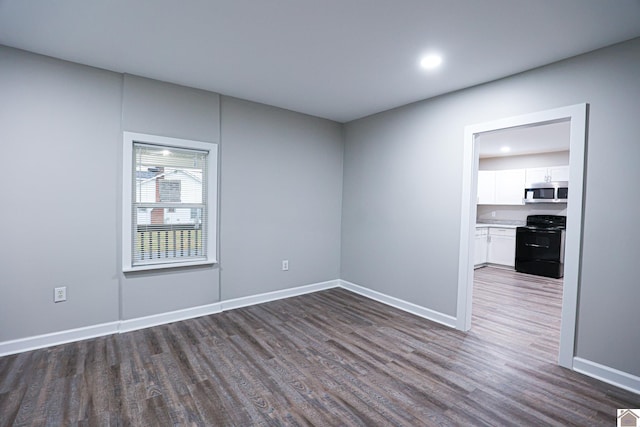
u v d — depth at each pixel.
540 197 6.02
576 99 2.36
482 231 6.38
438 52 2.41
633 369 2.11
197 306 3.37
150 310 3.10
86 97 2.75
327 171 4.45
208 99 3.36
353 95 3.40
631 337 2.12
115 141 2.90
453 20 1.99
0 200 2.44
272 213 3.94
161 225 3.18
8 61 2.44
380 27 2.10
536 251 5.65
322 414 1.86
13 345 2.50
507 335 2.99
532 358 2.55
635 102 2.10
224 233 3.57
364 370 2.34
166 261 3.22
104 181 2.85
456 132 3.16
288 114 4.02
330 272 4.57
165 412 1.85
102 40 2.32
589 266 2.29
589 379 2.24
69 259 2.71
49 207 2.62
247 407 1.91
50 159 2.61
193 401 1.95
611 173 2.20
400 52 2.43
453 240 3.17
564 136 4.75
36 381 2.13
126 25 2.12
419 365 2.42
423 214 3.46
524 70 2.65
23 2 1.87
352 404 1.95
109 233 2.88
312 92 3.35
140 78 2.97
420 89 3.17
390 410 1.90
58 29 2.17
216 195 3.45
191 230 3.36
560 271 5.38
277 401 1.97
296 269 4.20
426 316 3.42
